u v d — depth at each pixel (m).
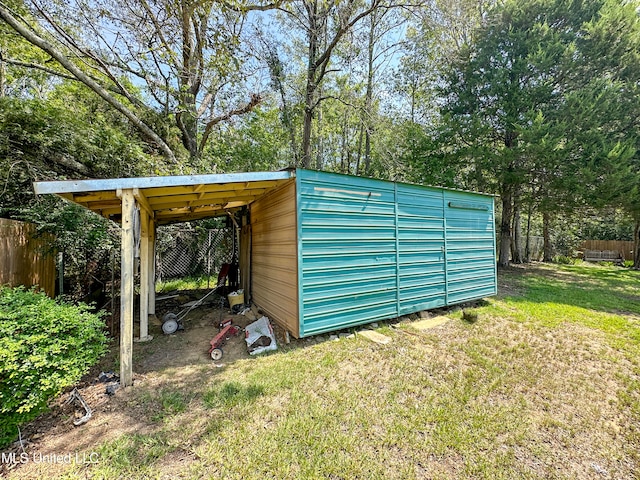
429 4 8.62
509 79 11.00
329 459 2.02
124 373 2.98
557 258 15.72
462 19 9.20
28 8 5.73
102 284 6.87
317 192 4.06
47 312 2.50
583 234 20.39
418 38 11.15
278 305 4.67
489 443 2.20
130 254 3.06
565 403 2.72
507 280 9.55
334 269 4.21
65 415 2.52
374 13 10.93
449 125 11.31
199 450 2.11
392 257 4.83
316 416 2.48
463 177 11.87
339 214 4.25
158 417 2.48
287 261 4.25
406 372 3.25
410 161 11.96
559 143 9.67
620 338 4.31
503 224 12.90
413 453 2.09
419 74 13.71
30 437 2.25
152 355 3.82
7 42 6.81
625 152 8.81
